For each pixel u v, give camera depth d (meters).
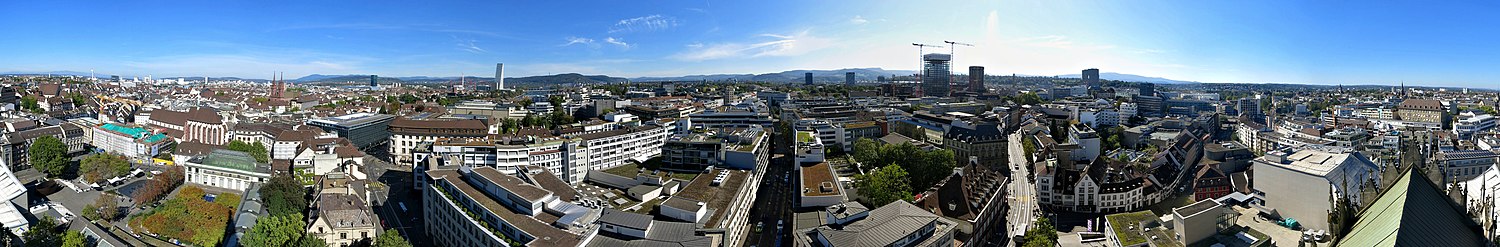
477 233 190.50
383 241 179.62
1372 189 136.00
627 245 165.25
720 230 179.12
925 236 175.12
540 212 188.62
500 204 194.75
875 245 160.25
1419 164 156.12
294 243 189.12
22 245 194.12
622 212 181.25
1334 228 125.06
